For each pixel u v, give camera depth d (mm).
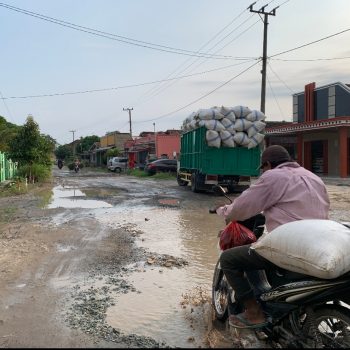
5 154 31578
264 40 27047
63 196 19656
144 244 8812
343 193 19156
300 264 3484
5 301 5457
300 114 38375
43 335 4449
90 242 8953
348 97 32844
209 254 7973
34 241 9023
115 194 20562
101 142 91062
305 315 3893
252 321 4020
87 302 5441
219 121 19062
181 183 26188
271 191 3988
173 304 5371
